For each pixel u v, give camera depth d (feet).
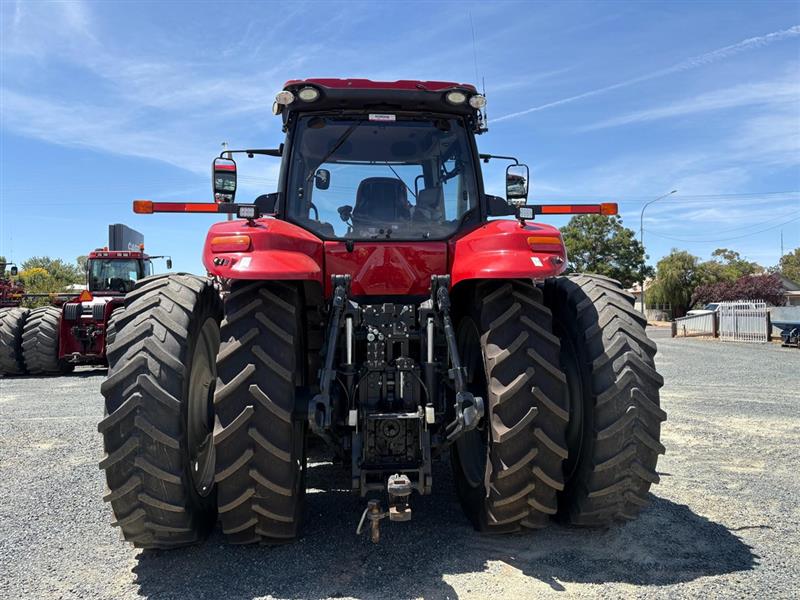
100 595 8.66
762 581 8.90
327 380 9.32
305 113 12.38
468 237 10.47
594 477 9.98
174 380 9.18
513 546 10.17
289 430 9.26
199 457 10.87
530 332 9.84
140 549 10.32
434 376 10.18
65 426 21.49
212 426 11.34
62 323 39.29
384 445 9.73
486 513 10.15
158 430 8.91
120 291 46.34
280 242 9.74
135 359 9.13
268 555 9.87
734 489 13.58
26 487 14.20
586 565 9.44
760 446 17.84
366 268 11.26
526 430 9.46
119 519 9.14
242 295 9.80
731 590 8.62
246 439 9.11
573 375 10.66
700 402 25.96
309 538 10.55
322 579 8.99
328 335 10.03
